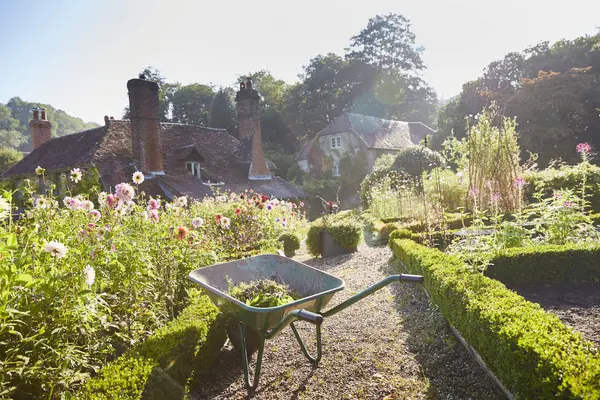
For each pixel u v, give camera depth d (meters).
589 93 26.55
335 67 43.38
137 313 3.25
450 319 3.48
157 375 2.61
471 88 31.53
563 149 25.31
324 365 3.40
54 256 2.61
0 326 2.08
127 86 15.77
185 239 4.48
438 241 6.72
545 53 30.70
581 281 4.46
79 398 2.18
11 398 2.11
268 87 47.72
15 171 19.53
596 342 2.91
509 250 4.67
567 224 5.33
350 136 31.48
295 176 32.91
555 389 1.90
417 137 40.06
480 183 8.78
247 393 3.10
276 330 2.66
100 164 15.55
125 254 3.31
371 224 10.90
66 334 2.39
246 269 4.03
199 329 3.18
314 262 8.18
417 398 2.77
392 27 44.22
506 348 2.34
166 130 19.95
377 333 3.91
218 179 18.56
